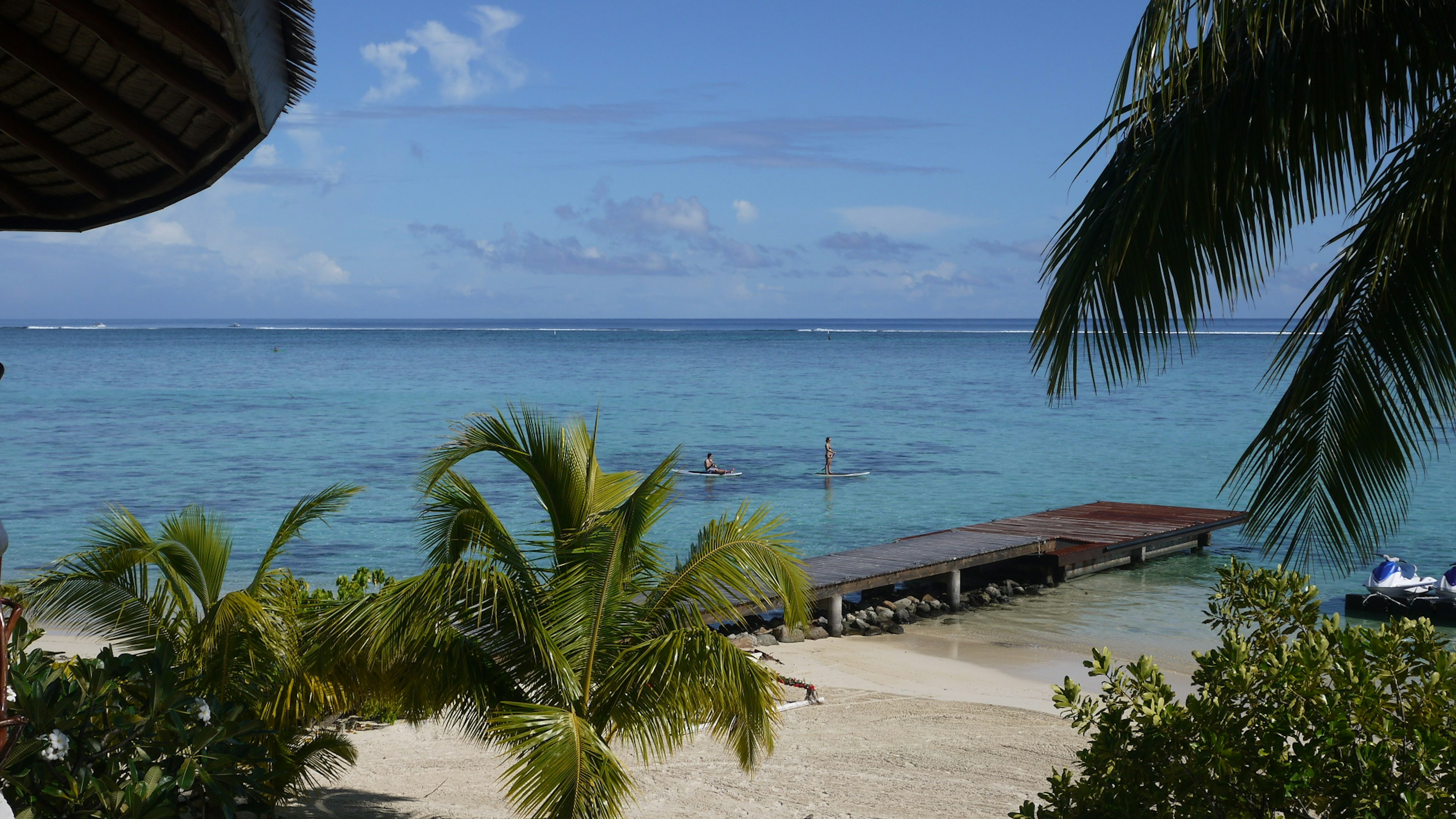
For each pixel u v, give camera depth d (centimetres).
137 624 855
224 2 198
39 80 305
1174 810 504
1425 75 496
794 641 1969
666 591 823
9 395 7194
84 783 514
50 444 4553
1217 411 6512
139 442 4622
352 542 2659
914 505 3359
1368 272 509
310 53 250
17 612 321
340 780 1056
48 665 547
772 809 1000
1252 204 509
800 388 8250
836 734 1327
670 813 981
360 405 6481
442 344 17438
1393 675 522
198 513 888
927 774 1143
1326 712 500
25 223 392
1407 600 2039
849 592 2114
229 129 286
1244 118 499
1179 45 447
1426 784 466
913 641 1988
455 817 940
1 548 288
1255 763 486
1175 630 2066
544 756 679
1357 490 523
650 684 765
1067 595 2408
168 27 220
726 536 828
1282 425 536
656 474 773
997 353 14450
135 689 646
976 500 3450
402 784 1051
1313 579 2394
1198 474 3994
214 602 883
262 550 2567
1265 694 533
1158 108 518
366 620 738
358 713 1315
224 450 4341
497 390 7831
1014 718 1438
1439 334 495
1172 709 501
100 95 295
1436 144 476
